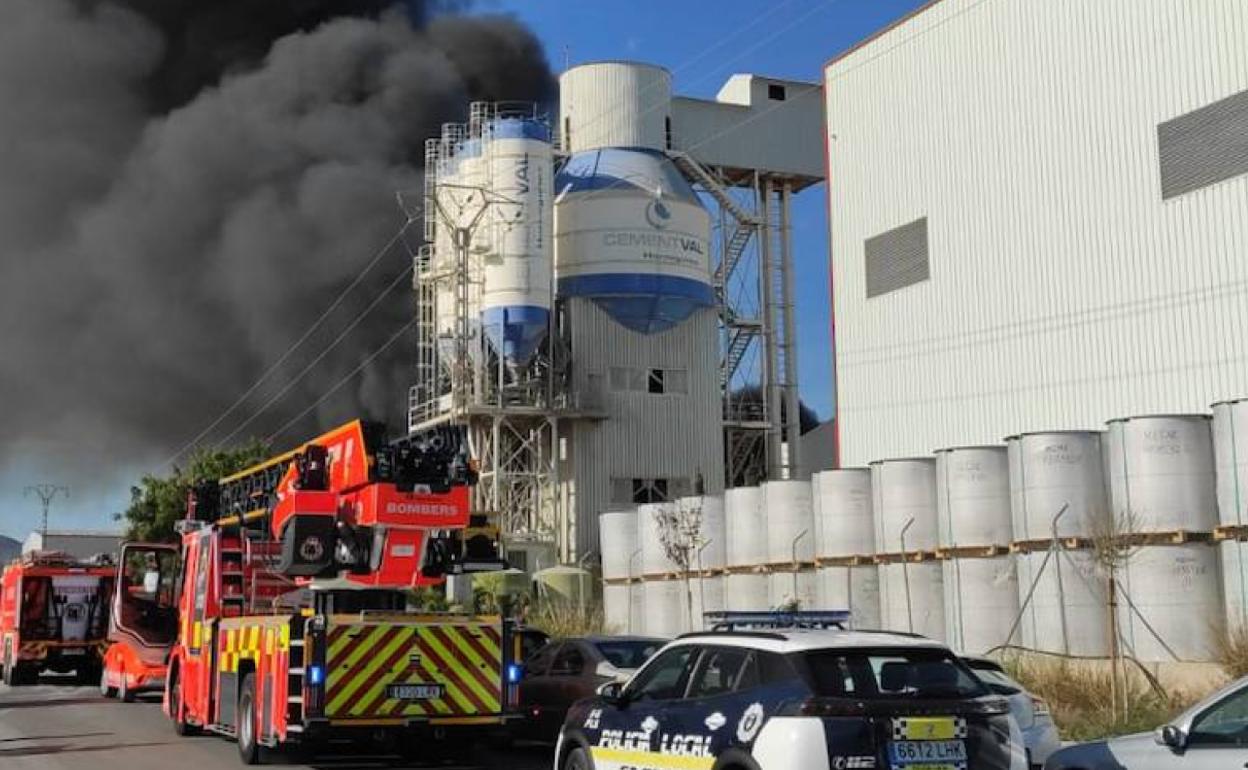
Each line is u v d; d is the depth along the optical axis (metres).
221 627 15.91
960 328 27.03
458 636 13.74
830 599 23.59
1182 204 22.44
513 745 16.38
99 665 31.06
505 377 46.19
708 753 8.04
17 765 14.18
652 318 47.38
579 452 46.22
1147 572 17.55
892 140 29.33
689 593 27.34
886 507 22.27
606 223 47.28
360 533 14.45
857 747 7.36
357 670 13.23
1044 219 25.22
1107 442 18.75
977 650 19.95
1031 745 10.81
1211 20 22.14
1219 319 21.64
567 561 45.44
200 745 16.39
